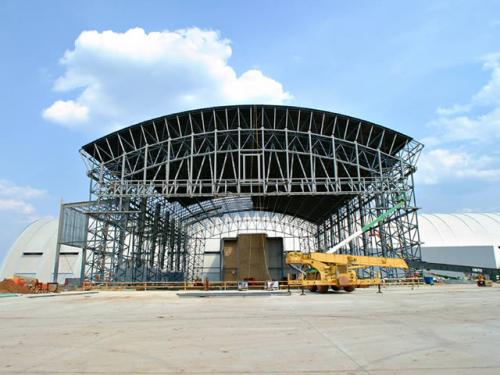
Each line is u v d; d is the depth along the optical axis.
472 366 6.13
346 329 10.20
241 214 71.94
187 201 54.81
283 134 37.38
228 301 21.34
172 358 7.03
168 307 17.88
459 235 63.03
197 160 44.16
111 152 38.19
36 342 8.78
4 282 33.25
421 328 10.14
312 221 65.56
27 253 59.66
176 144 39.09
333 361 6.66
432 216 68.69
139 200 41.03
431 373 5.77
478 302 18.02
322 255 27.84
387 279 36.47
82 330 10.63
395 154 40.06
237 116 37.22
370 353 7.24
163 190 34.91
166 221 49.50
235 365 6.46
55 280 35.19
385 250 36.97
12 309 17.42
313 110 36.06
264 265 42.56
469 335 8.94
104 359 6.99
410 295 23.81
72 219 38.12
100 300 22.88
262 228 71.56
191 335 9.57
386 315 13.27
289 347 7.91
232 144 40.31
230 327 10.89
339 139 36.47
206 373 5.98
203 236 71.56
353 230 47.88
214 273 68.81
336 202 51.41
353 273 27.70
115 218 37.41
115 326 11.40
